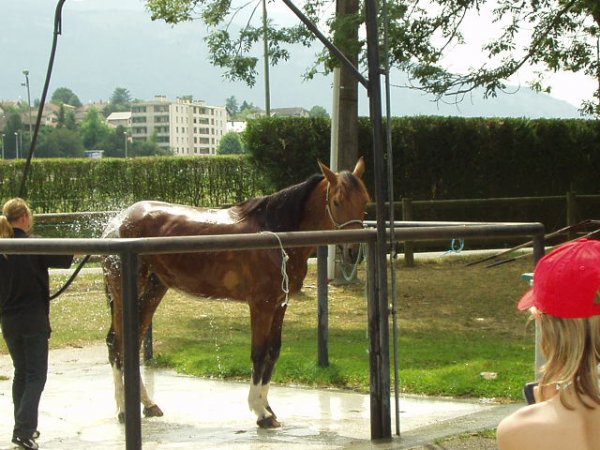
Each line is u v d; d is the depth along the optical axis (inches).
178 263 271.6
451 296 527.2
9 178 986.1
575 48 594.2
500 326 434.3
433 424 244.4
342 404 285.4
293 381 322.7
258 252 257.4
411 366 329.1
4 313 229.1
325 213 268.7
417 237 227.5
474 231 234.1
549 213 762.2
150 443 239.5
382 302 224.2
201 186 1012.5
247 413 277.9
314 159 785.6
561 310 79.6
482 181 871.7
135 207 287.0
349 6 569.6
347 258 317.7
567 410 79.4
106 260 273.3
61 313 494.6
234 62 595.5
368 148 810.8
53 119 6008.9
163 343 406.3
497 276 609.6
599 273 78.8
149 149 5762.8
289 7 218.8
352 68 220.4
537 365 207.0
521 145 874.8
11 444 239.9
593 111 671.8
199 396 305.6
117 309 273.0
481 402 279.6
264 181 810.8
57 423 268.2
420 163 845.2
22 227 239.1
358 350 369.4
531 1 581.3
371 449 215.0
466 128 854.5
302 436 243.1
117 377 270.8
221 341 408.5
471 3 548.7
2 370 355.9
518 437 79.7
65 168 997.2
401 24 525.3
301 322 458.0
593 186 919.7
